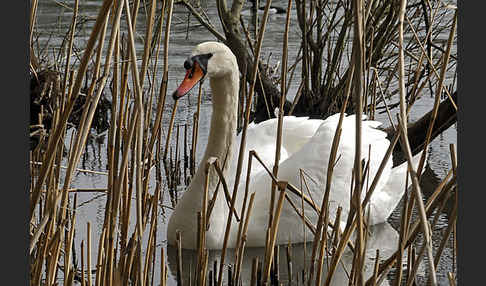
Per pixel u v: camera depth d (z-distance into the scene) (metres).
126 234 5.48
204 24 11.73
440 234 7.71
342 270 7.01
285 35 5.19
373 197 8.28
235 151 8.61
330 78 12.11
